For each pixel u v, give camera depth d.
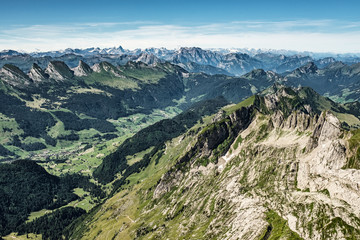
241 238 176.25
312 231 157.25
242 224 189.25
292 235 159.00
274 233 167.00
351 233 147.25
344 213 158.25
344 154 190.38
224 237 188.12
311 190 190.75
